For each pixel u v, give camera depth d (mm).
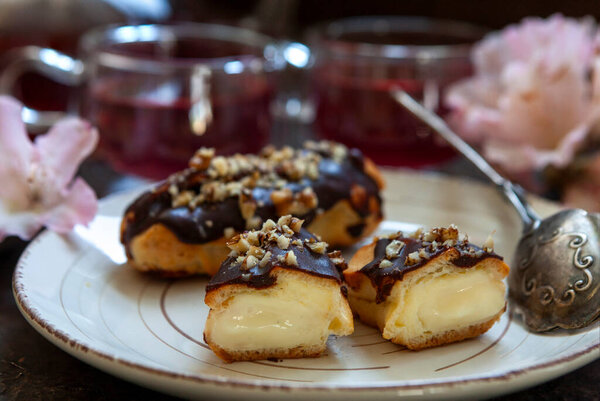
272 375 320
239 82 467
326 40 526
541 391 330
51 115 536
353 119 496
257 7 743
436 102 500
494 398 323
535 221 386
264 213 383
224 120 465
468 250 339
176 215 373
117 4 580
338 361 328
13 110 406
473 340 343
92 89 479
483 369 326
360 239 416
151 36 523
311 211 391
